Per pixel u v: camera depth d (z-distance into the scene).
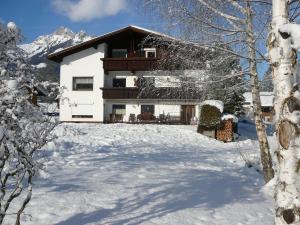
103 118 31.86
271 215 6.37
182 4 8.26
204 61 8.75
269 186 8.41
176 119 30.23
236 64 8.70
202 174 9.55
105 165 9.75
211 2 8.20
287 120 3.88
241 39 8.29
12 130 3.62
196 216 5.98
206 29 8.37
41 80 4.29
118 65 31.55
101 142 15.68
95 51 32.44
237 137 23.19
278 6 4.16
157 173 9.15
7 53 4.02
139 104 31.52
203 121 22.16
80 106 32.16
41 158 7.69
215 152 15.27
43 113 4.11
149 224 5.45
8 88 3.65
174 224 5.53
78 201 6.30
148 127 23.67
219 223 5.75
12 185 6.83
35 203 6.04
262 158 8.87
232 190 8.03
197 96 9.52
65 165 9.45
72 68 32.56
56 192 6.72
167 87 9.52
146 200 6.67
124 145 15.46
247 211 6.50
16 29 4.02
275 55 4.05
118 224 5.40
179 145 17.45
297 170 3.82
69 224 5.29
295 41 3.89
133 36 32.19
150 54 32.47
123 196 6.83
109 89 31.14
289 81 3.96
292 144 3.84
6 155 3.65
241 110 25.34
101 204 6.27
